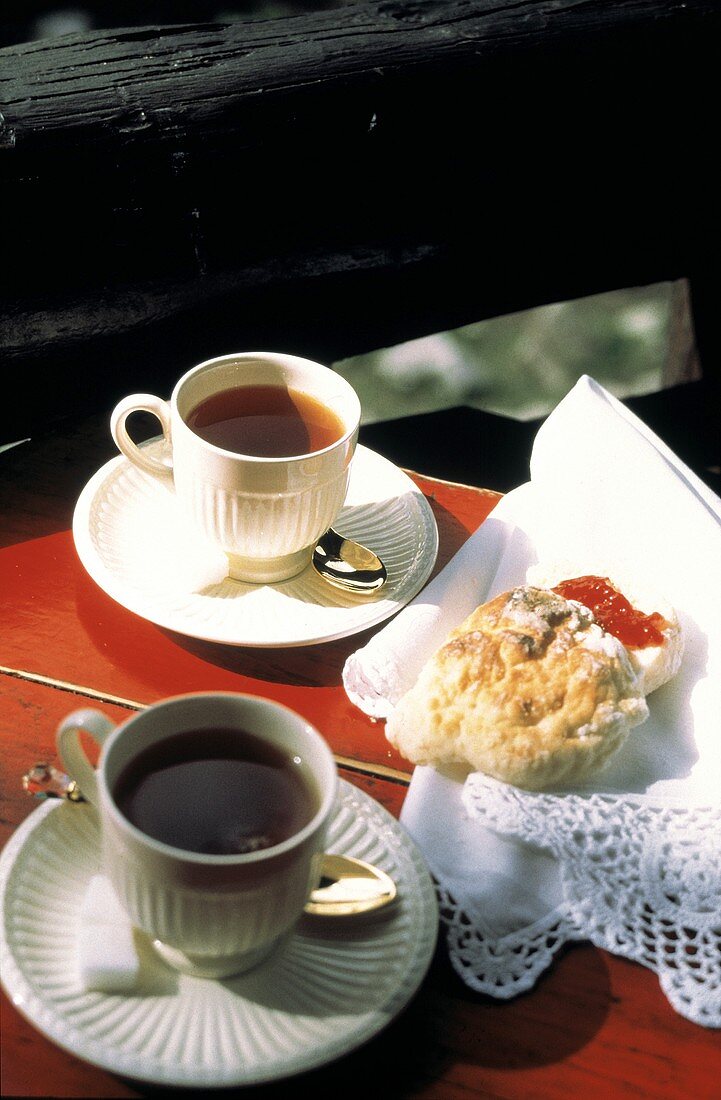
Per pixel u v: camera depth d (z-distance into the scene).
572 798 0.76
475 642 0.77
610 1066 0.70
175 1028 0.66
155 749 0.68
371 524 0.89
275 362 0.86
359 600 0.84
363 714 0.81
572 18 1.05
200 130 0.96
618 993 0.72
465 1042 0.70
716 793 0.77
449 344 2.08
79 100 0.94
